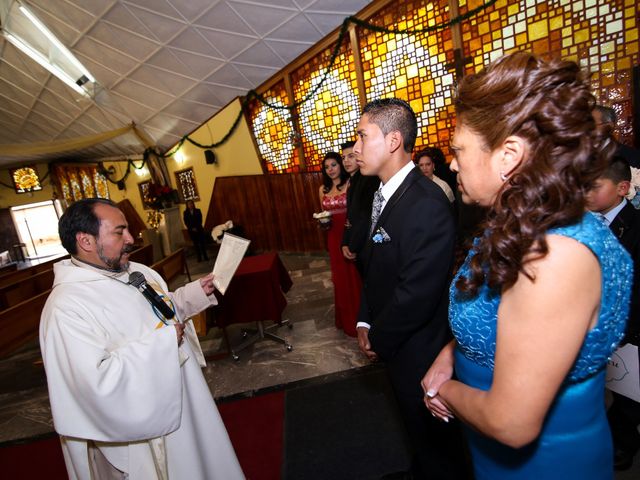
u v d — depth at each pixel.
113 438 1.21
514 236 0.55
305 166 6.48
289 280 3.68
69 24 6.38
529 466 0.71
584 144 0.54
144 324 1.39
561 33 3.31
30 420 2.90
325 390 2.59
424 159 2.92
